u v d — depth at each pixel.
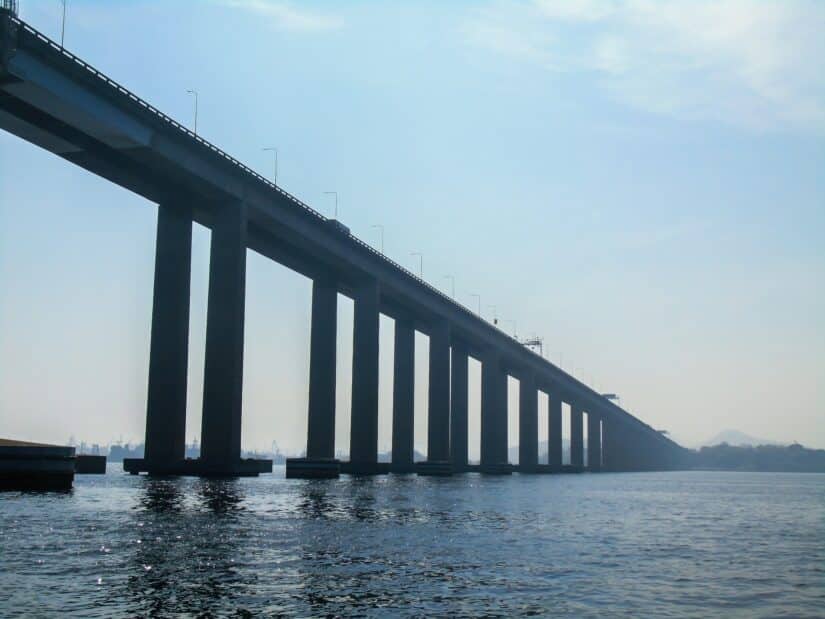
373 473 129.12
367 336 130.50
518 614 19.88
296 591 21.66
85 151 82.62
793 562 31.98
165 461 92.31
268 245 111.50
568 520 49.34
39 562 25.17
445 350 160.38
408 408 155.75
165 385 92.94
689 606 21.81
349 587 22.48
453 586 23.27
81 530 33.53
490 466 186.12
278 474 141.25
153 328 93.69
